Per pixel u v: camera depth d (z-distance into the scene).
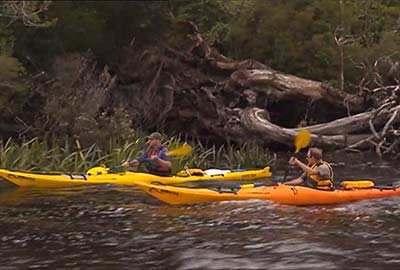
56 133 68.56
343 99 79.19
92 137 65.56
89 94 72.12
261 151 71.38
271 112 89.00
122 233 31.00
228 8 99.50
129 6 85.69
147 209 37.72
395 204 38.62
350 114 81.06
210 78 85.31
